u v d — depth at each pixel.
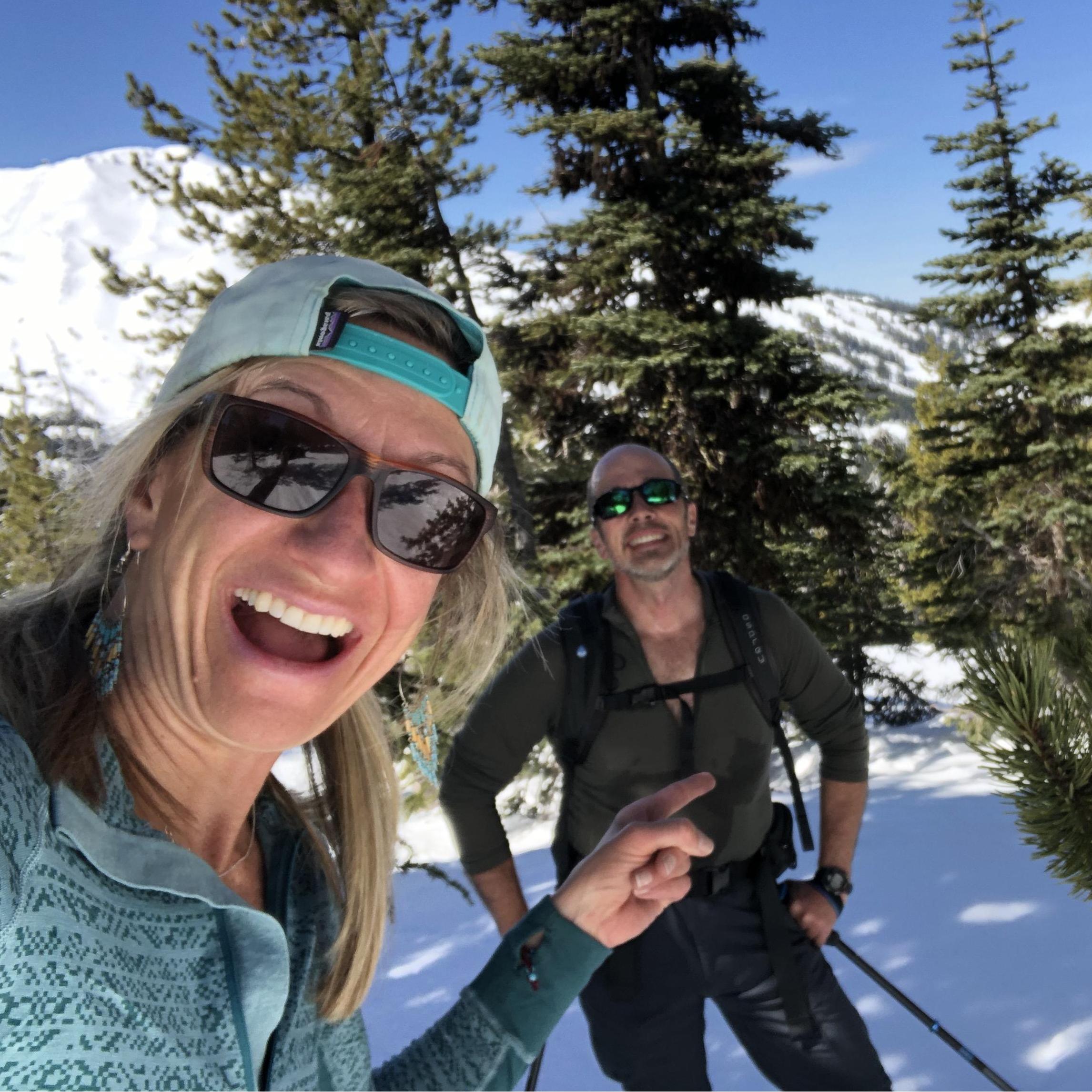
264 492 0.61
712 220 10.49
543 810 9.88
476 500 0.72
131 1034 0.45
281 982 0.56
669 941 2.08
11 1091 0.40
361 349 0.66
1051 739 1.12
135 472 0.63
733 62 11.49
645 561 2.14
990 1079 2.23
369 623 0.66
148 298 10.25
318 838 0.78
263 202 10.07
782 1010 2.05
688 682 2.12
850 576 11.86
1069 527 13.73
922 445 19.03
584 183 12.15
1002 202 15.73
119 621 0.60
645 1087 2.07
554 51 11.07
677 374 10.30
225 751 0.62
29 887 0.43
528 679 2.14
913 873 4.26
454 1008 0.92
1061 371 14.98
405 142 10.50
